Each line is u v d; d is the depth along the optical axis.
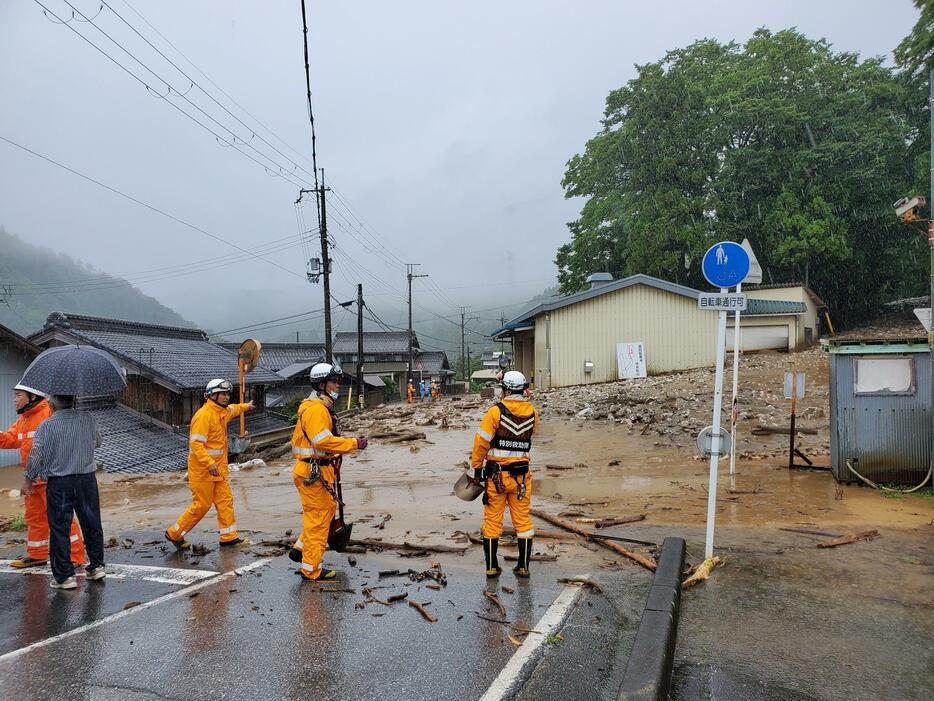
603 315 24.38
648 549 5.62
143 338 22.78
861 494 7.33
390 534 6.50
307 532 5.12
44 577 5.36
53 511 4.99
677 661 3.58
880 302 39.56
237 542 6.29
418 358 59.50
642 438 12.70
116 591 4.96
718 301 5.17
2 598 4.83
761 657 3.60
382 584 4.96
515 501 5.04
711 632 3.92
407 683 3.38
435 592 4.73
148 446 16.86
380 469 11.51
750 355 24.75
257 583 5.06
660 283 24.06
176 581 5.18
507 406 4.98
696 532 6.05
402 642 3.88
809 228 29.75
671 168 31.92
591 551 5.66
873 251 34.44
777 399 15.17
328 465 5.17
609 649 3.75
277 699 3.24
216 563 5.68
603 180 37.72
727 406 14.68
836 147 30.80
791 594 4.46
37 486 5.68
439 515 7.37
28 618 4.40
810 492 7.56
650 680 3.06
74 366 5.07
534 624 4.10
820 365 20.09
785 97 33.69
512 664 3.56
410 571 5.21
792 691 3.24
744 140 34.94
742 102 31.73
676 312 24.33
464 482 5.16
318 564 5.08
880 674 3.38
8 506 9.34
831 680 3.33
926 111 31.22
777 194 32.78
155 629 4.16
